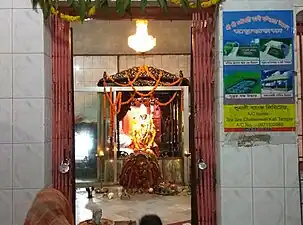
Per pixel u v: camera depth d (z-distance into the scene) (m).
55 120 2.83
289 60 2.64
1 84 2.60
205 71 2.86
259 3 2.65
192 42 2.87
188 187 6.73
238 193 2.63
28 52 2.61
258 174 2.64
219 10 2.66
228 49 2.65
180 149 7.12
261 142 2.64
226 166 2.64
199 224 2.84
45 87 2.64
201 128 2.86
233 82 2.64
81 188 6.93
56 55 2.83
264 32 2.65
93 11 2.66
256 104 2.63
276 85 2.64
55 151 2.82
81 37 6.88
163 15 2.88
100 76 7.47
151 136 7.12
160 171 6.71
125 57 7.50
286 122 2.63
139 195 6.39
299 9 2.66
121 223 3.46
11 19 2.61
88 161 7.05
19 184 2.58
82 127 7.07
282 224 2.63
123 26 6.62
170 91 7.06
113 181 7.05
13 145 2.59
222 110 2.64
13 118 2.60
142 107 7.13
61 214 1.62
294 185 2.63
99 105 7.07
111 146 7.06
